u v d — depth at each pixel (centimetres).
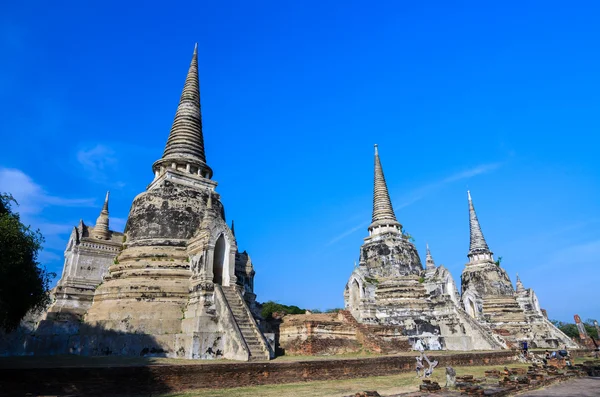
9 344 2822
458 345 3762
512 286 5569
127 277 2750
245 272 3512
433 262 4356
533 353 3697
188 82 3978
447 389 1875
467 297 4741
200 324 2397
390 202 4912
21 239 1539
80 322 2852
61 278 3138
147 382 1627
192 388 1730
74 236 3186
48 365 1680
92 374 1514
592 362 3391
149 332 2453
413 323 3909
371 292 4047
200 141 3759
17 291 1556
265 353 2286
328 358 2497
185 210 3134
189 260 2856
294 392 1755
